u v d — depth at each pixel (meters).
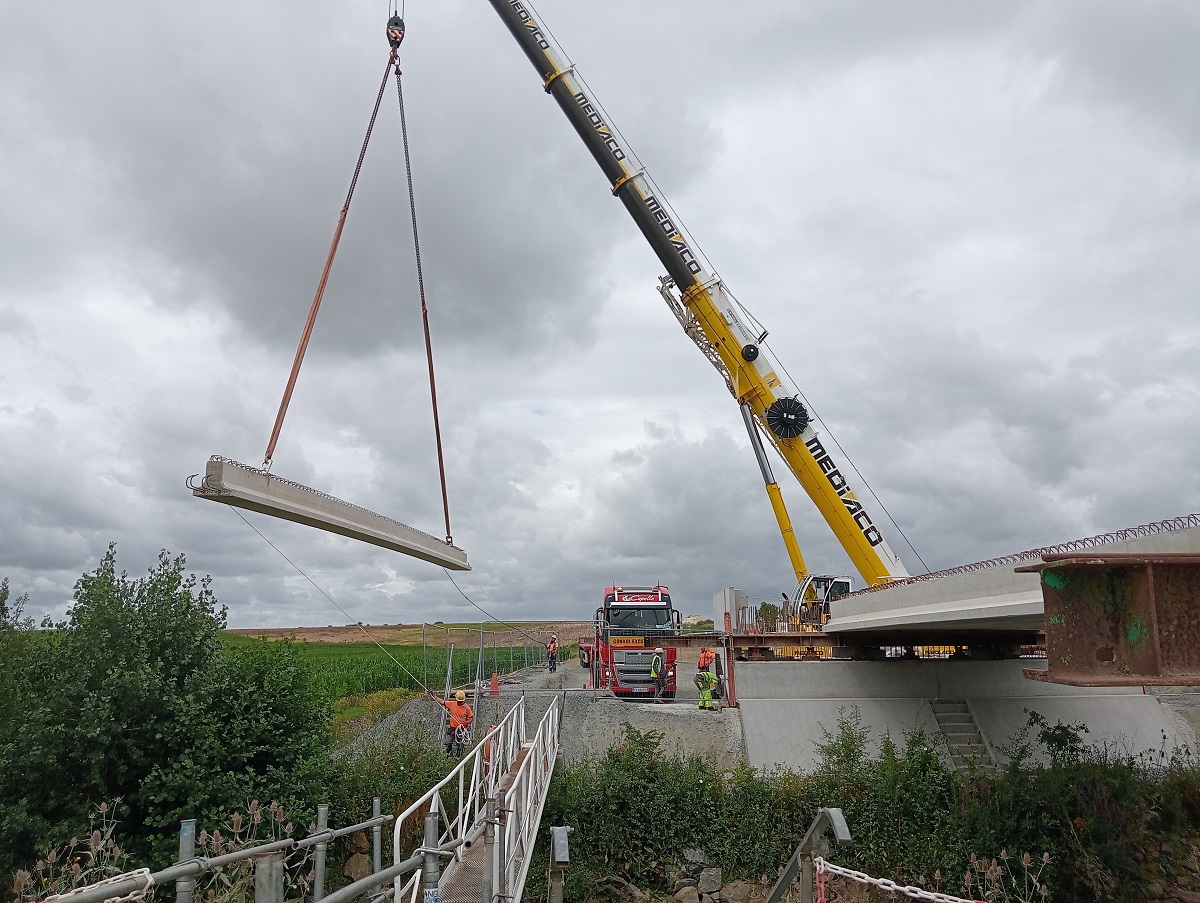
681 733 25.05
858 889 19.11
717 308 27.91
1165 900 18.55
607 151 28.72
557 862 7.45
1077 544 13.47
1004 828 19.42
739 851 20.25
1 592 16.55
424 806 18.69
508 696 26.97
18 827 13.73
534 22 29.45
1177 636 4.76
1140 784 20.75
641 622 29.16
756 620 29.19
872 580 26.80
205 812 15.19
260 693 17.16
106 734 14.75
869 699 26.77
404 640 100.06
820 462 27.34
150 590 16.81
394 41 14.64
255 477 9.53
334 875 17.41
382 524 12.58
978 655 28.80
